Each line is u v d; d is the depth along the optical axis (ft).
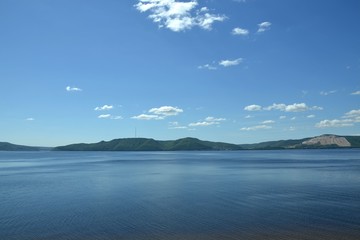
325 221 99.35
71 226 97.66
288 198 144.56
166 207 126.21
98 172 316.40
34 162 564.30
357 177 241.35
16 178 257.75
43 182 224.33
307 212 113.09
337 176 249.75
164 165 433.89
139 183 212.84
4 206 131.64
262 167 370.32
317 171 301.22
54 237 86.74
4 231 93.09
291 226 93.81
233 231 89.71
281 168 348.79
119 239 84.07
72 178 254.47
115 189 182.60
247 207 124.26
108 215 112.37
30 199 148.87
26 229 94.89
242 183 207.41
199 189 178.60
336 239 81.20
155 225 97.35
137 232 90.12
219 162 505.66
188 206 127.75
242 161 533.55
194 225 96.63
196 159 640.99
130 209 122.83
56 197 154.40
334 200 138.41
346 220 100.32
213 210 119.14
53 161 602.03
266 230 90.07
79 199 148.05
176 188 184.03
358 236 83.51
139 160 617.21
